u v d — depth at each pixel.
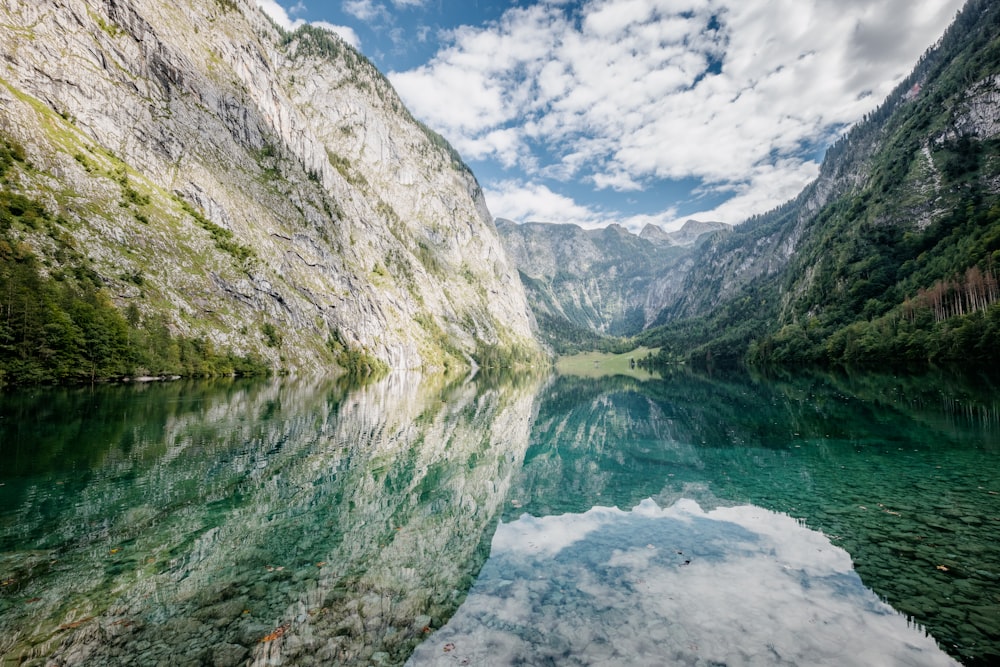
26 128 93.75
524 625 10.81
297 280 147.12
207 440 33.56
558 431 48.12
